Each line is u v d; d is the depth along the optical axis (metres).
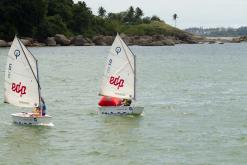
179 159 38.06
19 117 49.69
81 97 70.56
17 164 36.59
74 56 178.25
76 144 42.41
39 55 182.25
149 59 173.25
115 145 42.09
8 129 47.75
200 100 68.69
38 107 50.03
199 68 130.12
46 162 37.12
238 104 64.88
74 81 93.44
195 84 90.00
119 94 55.94
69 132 46.94
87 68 125.94
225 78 101.88
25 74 50.12
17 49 50.25
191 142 43.25
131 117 54.62
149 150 40.56
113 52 55.84
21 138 44.34
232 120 53.41
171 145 42.19
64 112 57.66
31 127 48.69
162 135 45.91
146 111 58.84
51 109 59.84
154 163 36.97
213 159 38.06
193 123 51.69
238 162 37.31
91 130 47.88
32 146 41.62
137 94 74.75
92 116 55.03
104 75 56.31
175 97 71.69
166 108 61.31
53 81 93.25
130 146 41.81
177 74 110.94
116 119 53.38
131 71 55.47
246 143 42.81
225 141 43.59
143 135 45.84
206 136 45.56
